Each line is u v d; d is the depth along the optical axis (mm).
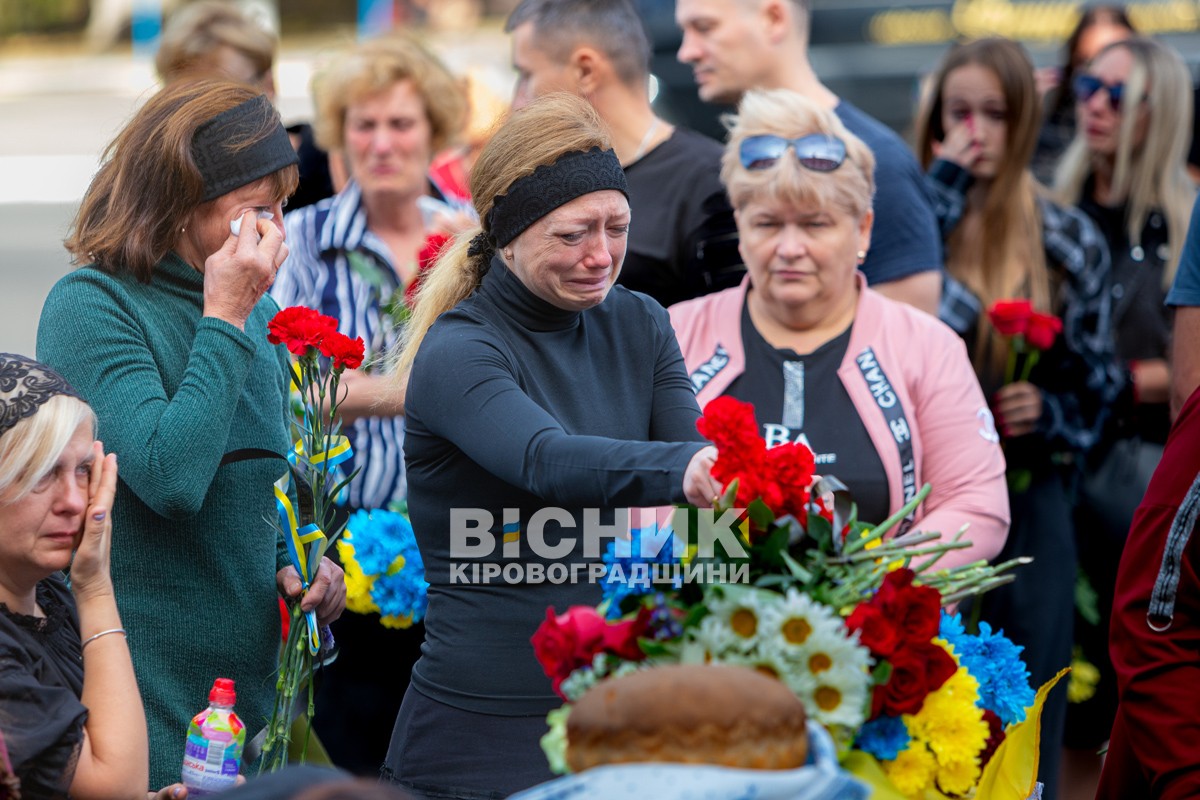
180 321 7277
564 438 6008
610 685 4504
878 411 8453
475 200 6672
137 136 7219
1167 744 6512
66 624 6578
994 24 23812
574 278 6469
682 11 11523
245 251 7062
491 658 6629
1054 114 14688
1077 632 11672
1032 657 10320
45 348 7086
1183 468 6691
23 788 5828
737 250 10125
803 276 8492
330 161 12805
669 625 4965
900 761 5305
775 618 4883
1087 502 11727
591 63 10391
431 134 11242
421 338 7070
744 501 5250
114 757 6102
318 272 10805
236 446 7383
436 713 6719
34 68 69000
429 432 6574
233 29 13008
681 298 10297
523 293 6625
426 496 6715
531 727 6613
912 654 5156
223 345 6996
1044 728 10297
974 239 11266
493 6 53625
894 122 24438
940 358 8711
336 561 9156
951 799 5504
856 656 4887
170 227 7184
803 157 8383
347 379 9781
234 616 7312
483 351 6449
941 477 8562
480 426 6242
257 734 7383
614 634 4996
